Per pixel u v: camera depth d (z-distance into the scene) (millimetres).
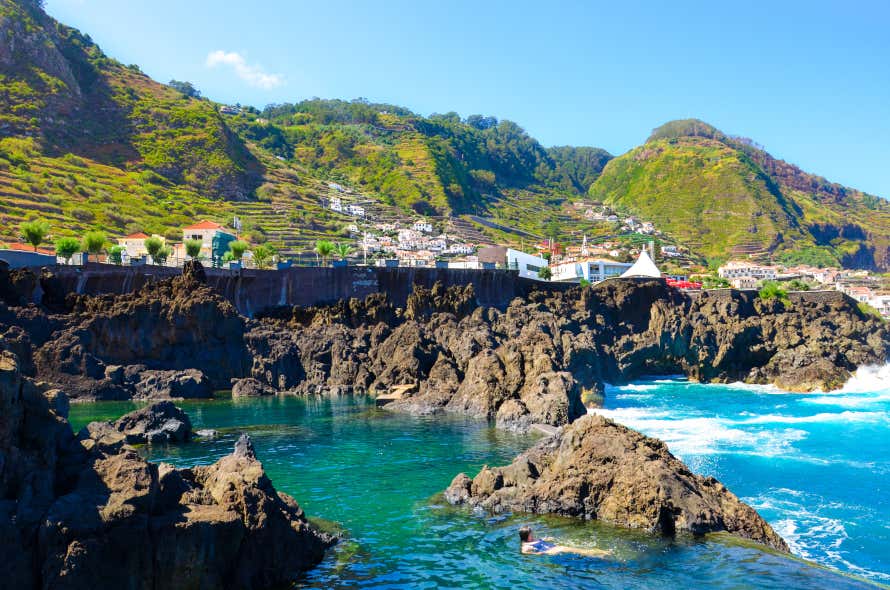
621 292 128500
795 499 40625
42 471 22797
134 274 97188
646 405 86375
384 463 47500
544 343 75125
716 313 127562
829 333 121188
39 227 108562
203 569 22797
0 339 24453
